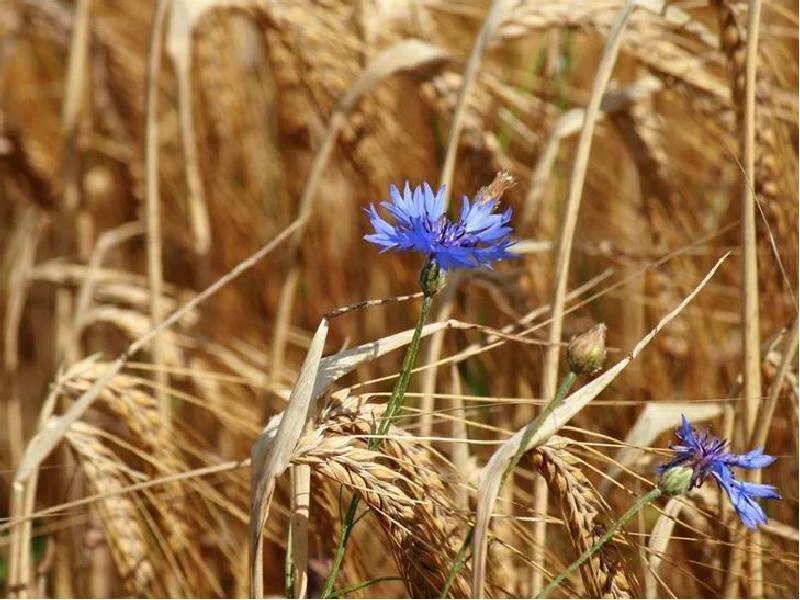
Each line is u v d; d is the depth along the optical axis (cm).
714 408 104
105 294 125
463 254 90
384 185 119
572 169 103
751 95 101
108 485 104
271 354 116
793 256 106
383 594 110
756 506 91
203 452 117
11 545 104
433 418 107
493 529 101
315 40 116
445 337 115
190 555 107
